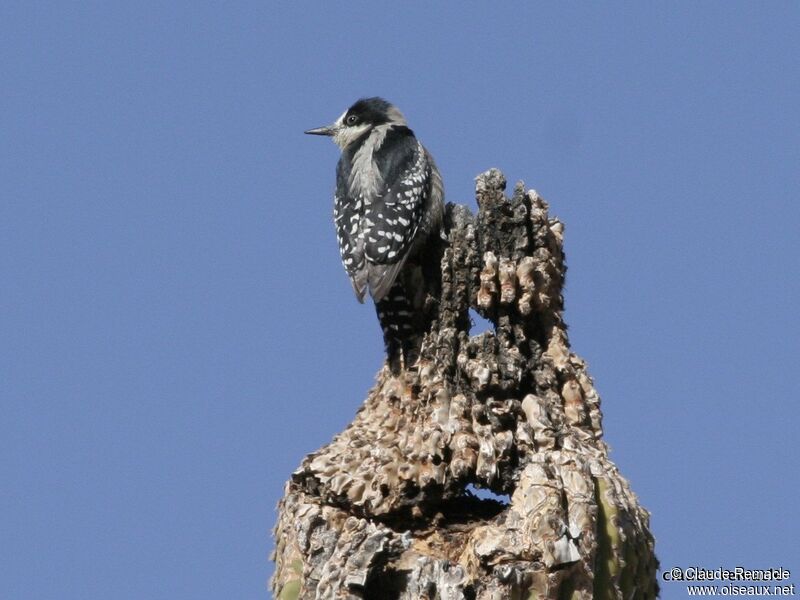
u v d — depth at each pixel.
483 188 11.92
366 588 10.69
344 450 11.78
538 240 11.79
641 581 10.73
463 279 11.85
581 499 10.43
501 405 11.39
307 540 10.91
